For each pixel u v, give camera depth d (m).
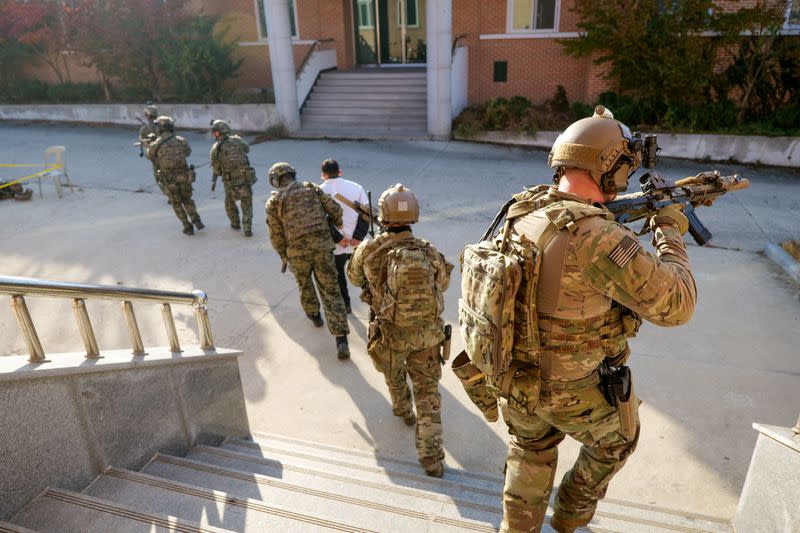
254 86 19.03
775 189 11.14
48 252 8.38
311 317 6.10
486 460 4.25
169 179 8.53
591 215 1.64
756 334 5.84
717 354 5.50
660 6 13.82
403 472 3.80
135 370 3.30
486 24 15.92
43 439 2.74
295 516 2.85
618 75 14.50
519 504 2.00
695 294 1.64
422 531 2.98
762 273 7.29
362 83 16.55
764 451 2.78
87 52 17.88
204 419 4.01
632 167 1.80
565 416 1.80
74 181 12.09
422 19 17.72
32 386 2.67
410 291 3.54
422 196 10.64
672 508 3.63
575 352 1.73
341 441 4.51
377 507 3.16
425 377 3.79
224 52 17.55
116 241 8.78
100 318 6.50
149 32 17.42
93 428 3.04
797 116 13.05
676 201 1.85
